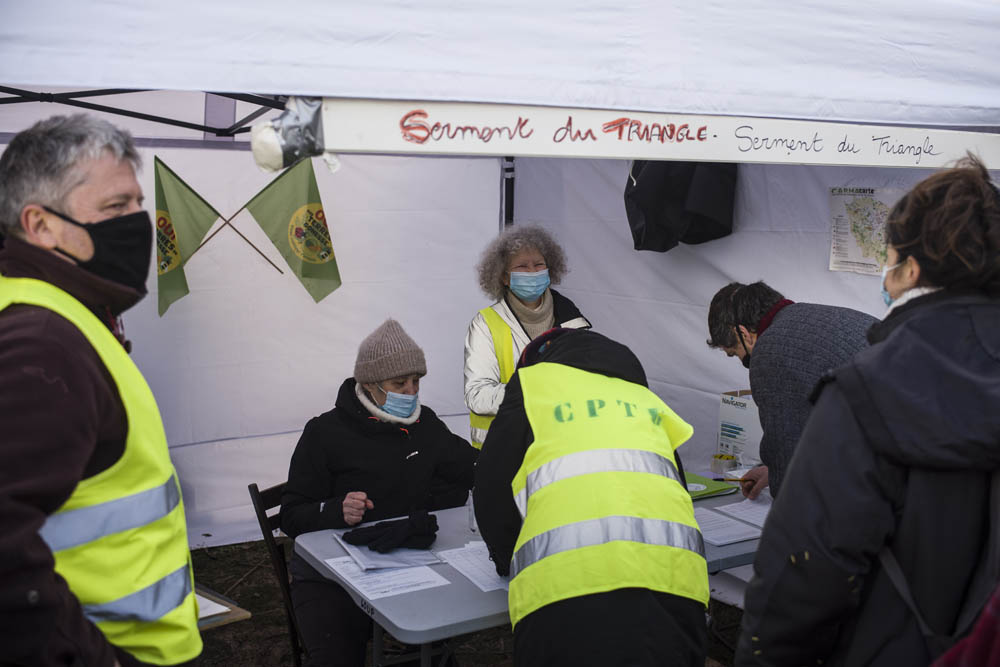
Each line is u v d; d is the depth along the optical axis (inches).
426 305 198.2
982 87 87.7
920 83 85.3
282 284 183.6
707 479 127.8
